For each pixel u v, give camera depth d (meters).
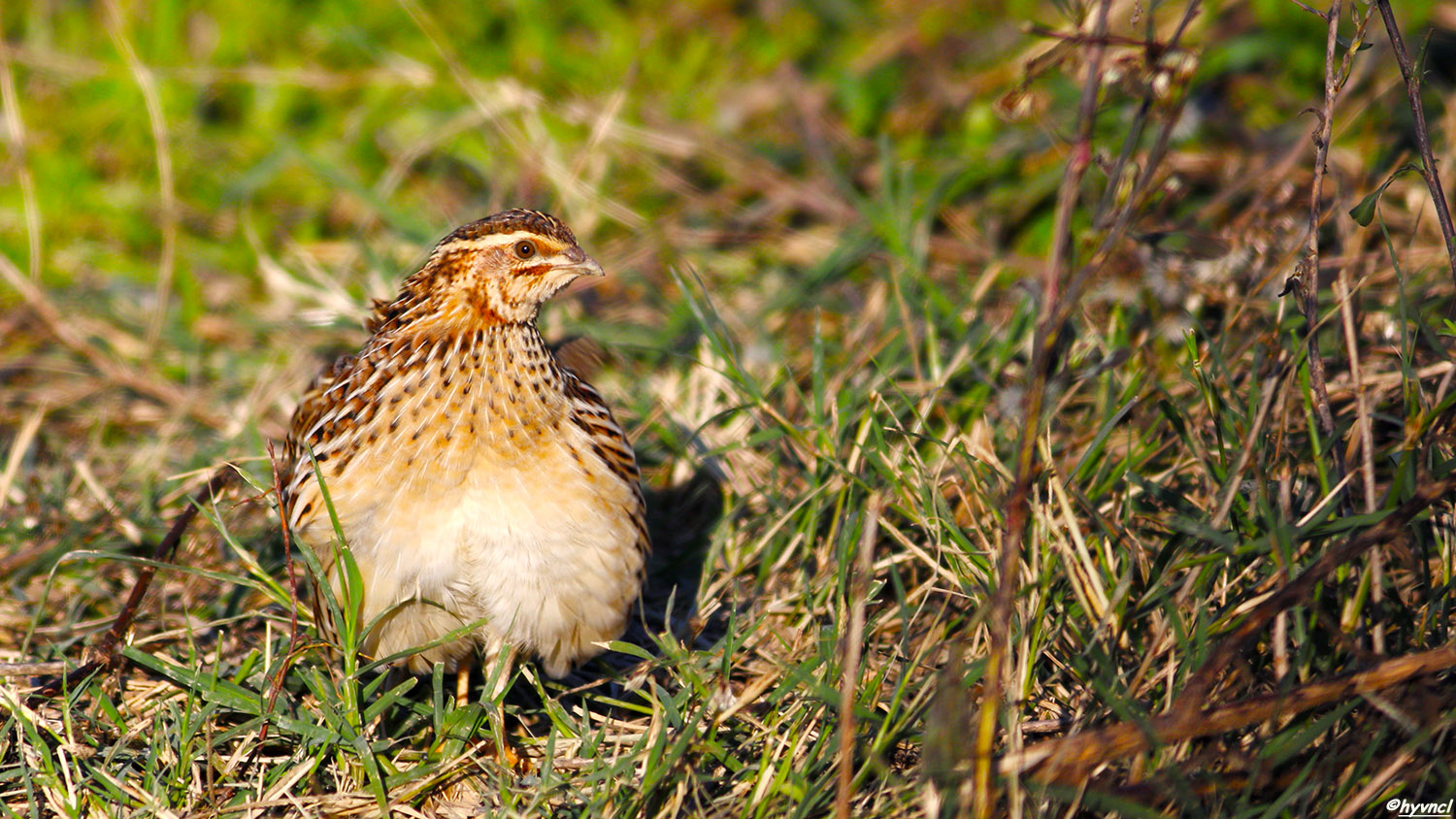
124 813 6.96
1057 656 7.36
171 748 7.30
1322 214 9.68
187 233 13.60
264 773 7.21
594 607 7.55
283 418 11.09
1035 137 13.05
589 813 6.69
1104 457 8.55
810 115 14.41
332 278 12.73
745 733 7.38
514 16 15.61
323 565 7.55
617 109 14.09
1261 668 6.84
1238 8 13.77
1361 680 5.98
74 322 12.34
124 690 8.00
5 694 7.31
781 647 8.30
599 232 13.31
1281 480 6.90
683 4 16.25
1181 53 6.17
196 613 8.84
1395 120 11.99
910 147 13.88
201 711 7.42
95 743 7.35
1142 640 7.17
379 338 7.75
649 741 7.02
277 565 9.10
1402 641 6.79
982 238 12.59
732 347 9.67
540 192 13.59
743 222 13.16
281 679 7.17
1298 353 6.94
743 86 15.16
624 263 12.62
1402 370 7.21
